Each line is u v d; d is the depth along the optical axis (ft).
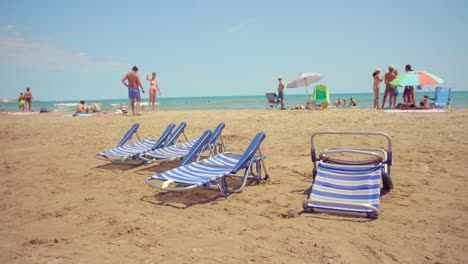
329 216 12.57
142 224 12.30
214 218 12.75
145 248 10.47
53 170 21.11
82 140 32.50
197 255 9.96
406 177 16.97
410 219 12.01
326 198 12.83
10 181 18.88
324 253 9.75
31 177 19.61
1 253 10.37
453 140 24.81
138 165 22.15
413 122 33.40
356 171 14.29
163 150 22.09
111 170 20.90
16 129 41.91
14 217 13.43
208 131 19.34
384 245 10.18
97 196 15.81
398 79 43.98
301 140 27.68
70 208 14.26
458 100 118.01
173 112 55.31
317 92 58.65
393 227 11.41
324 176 14.26
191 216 13.02
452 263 9.11
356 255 9.64
